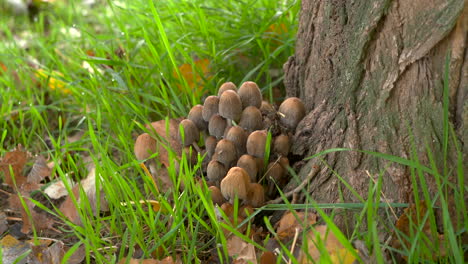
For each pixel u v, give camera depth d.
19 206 0.70
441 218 0.58
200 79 0.85
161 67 0.77
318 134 0.66
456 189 0.57
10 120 0.83
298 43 0.73
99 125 0.74
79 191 0.65
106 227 0.66
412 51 0.58
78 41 0.98
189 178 0.61
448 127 0.57
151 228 0.60
